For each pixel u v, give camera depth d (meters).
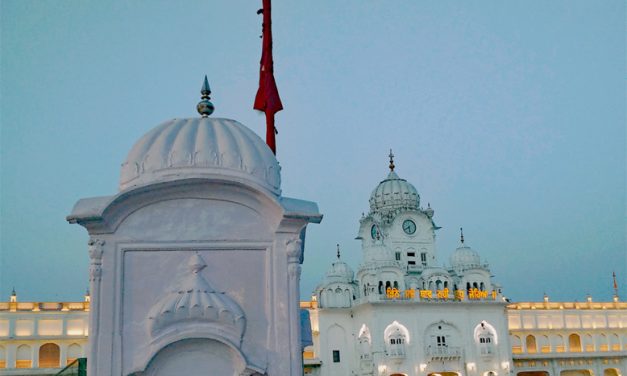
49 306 60.34
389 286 64.00
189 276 9.84
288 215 9.95
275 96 20.20
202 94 12.02
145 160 10.41
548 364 71.62
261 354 9.67
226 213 10.12
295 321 9.84
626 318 77.81
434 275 65.38
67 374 15.08
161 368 9.52
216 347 9.59
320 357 65.00
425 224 71.81
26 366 58.31
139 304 9.69
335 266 72.44
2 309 58.81
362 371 63.62
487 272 67.19
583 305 77.00
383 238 70.38
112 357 9.38
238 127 11.34
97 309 9.52
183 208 10.05
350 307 67.25
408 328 62.56
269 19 21.03
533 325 74.38
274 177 10.80
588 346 76.00
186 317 9.52
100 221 9.66
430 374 65.62
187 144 10.49
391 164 78.69
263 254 10.10
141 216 9.95
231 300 9.80
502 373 64.25
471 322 64.88
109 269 9.70
